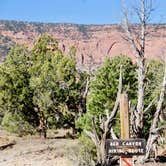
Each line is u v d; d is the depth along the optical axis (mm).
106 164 17641
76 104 40625
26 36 150500
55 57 41281
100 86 24266
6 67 42938
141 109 20594
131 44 21469
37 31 153625
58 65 40469
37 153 29094
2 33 149250
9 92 41438
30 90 41281
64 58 40844
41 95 40438
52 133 46625
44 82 40250
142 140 11781
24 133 41719
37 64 42219
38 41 45438
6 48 137625
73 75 40406
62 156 25875
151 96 23594
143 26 21547
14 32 151125
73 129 40500
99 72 24812
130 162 11805
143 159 20562
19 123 41594
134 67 25078
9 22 155625
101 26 143125
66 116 40406
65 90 40375
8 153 30719
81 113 39906
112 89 23891
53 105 40562
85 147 20297
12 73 41750
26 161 26109
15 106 41594
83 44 137625
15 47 44250
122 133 12750
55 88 40250
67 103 40562
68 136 40719
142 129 20359
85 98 40125
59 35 147375
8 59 43531
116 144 11750
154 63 28578
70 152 22906
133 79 24609
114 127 21562
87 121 22078
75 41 142250
